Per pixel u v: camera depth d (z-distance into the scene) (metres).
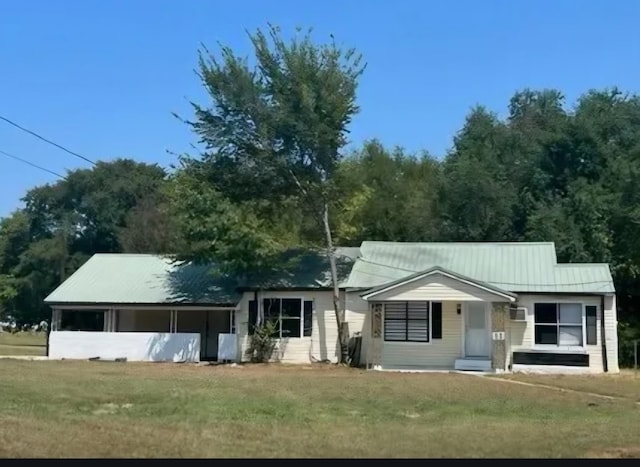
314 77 33.62
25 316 67.38
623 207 39.66
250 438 13.27
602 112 45.06
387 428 15.03
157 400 18.66
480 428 15.16
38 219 71.94
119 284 37.25
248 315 35.19
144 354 34.56
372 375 27.30
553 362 31.28
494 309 31.16
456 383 24.36
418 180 53.09
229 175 34.59
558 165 44.59
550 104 55.97
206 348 38.34
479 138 51.31
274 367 31.14
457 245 36.81
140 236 58.19
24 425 13.64
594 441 13.37
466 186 45.25
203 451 11.78
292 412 17.14
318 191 34.78
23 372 25.20
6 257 72.38
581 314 31.64
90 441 12.27
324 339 34.31
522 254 35.38
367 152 53.81
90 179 69.69
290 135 33.78
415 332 32.59
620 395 22.36
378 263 35.84
